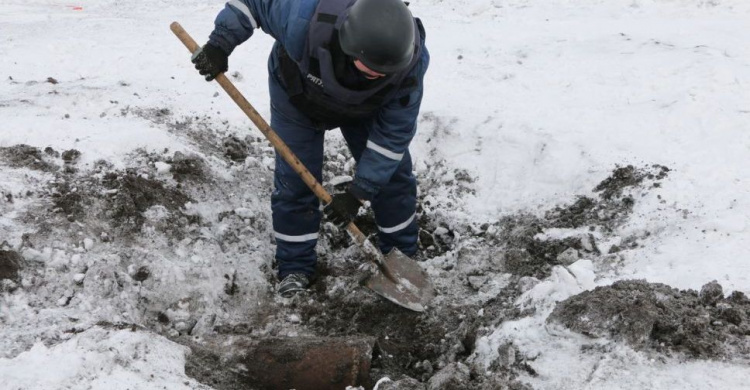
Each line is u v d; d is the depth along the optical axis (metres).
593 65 5.79
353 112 3.51
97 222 3.91
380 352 3.54
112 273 3.70
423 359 3.65
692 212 3.86
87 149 4.38
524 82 5.62
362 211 4.77
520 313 3.42
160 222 4.09
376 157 3.55
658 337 2.97
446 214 4.71
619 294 3.14
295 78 3.47
